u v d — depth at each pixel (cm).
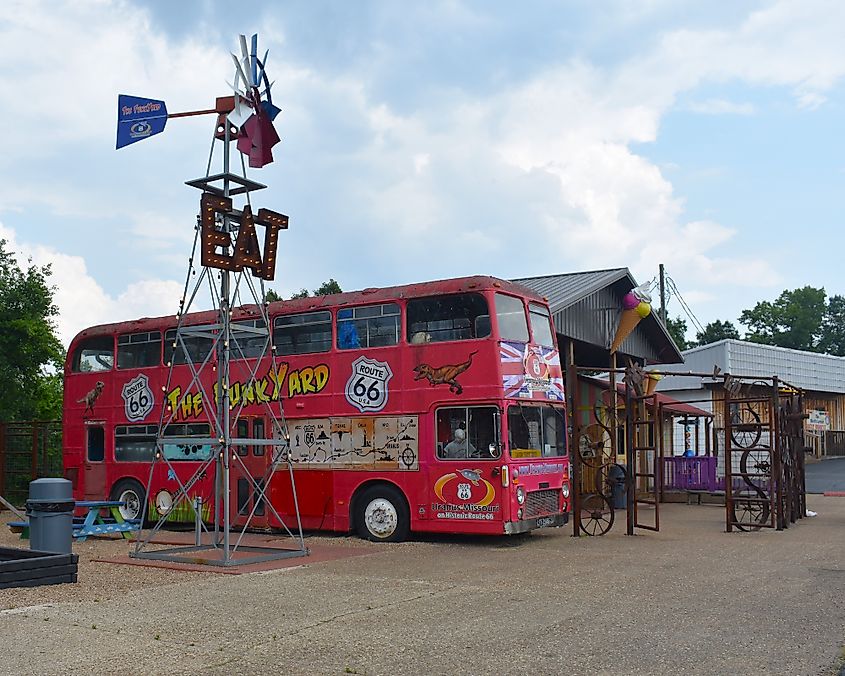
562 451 1717
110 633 850
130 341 2050
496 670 711
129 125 1508
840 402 4744
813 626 861
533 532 1752
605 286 2375
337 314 1712
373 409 1645
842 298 9238
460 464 1545
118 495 2028
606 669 710
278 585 1124
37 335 2741
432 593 1052
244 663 741
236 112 1430
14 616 930
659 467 2528
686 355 3662
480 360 1542
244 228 1421
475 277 1570
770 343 8531
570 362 2211
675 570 1230
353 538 1670
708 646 782
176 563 1339
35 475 2641
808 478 3372
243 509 1797
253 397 1797
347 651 776
